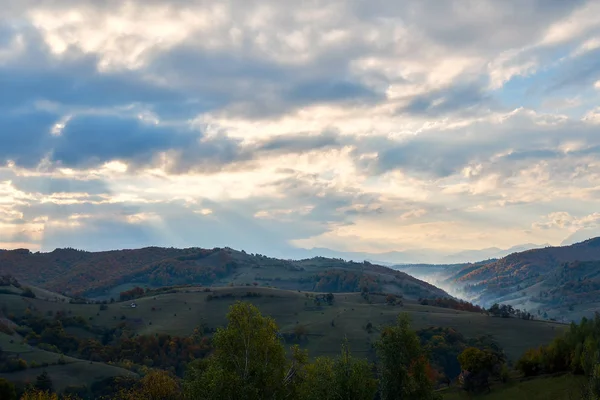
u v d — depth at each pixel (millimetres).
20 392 101875
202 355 148000
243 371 50125
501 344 144375
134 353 147500
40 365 123438
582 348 76438
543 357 83438
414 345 60844
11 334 150625
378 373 61906
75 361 128625
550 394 71812
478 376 82812
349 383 54219
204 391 49219
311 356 149750
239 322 51406
